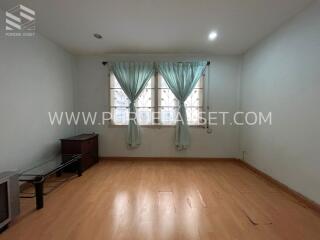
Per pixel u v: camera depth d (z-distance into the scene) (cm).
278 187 295
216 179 330
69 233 184
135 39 356
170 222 202
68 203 243
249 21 286
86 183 310
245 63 412
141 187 294
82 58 441
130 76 430
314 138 229
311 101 233
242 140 427
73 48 398
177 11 263
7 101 257
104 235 180
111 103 445
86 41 364
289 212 222
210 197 261
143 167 397
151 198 257
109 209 228
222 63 435
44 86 336
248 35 333
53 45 363
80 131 450
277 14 263
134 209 228
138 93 431
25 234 182
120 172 365
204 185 303
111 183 310
